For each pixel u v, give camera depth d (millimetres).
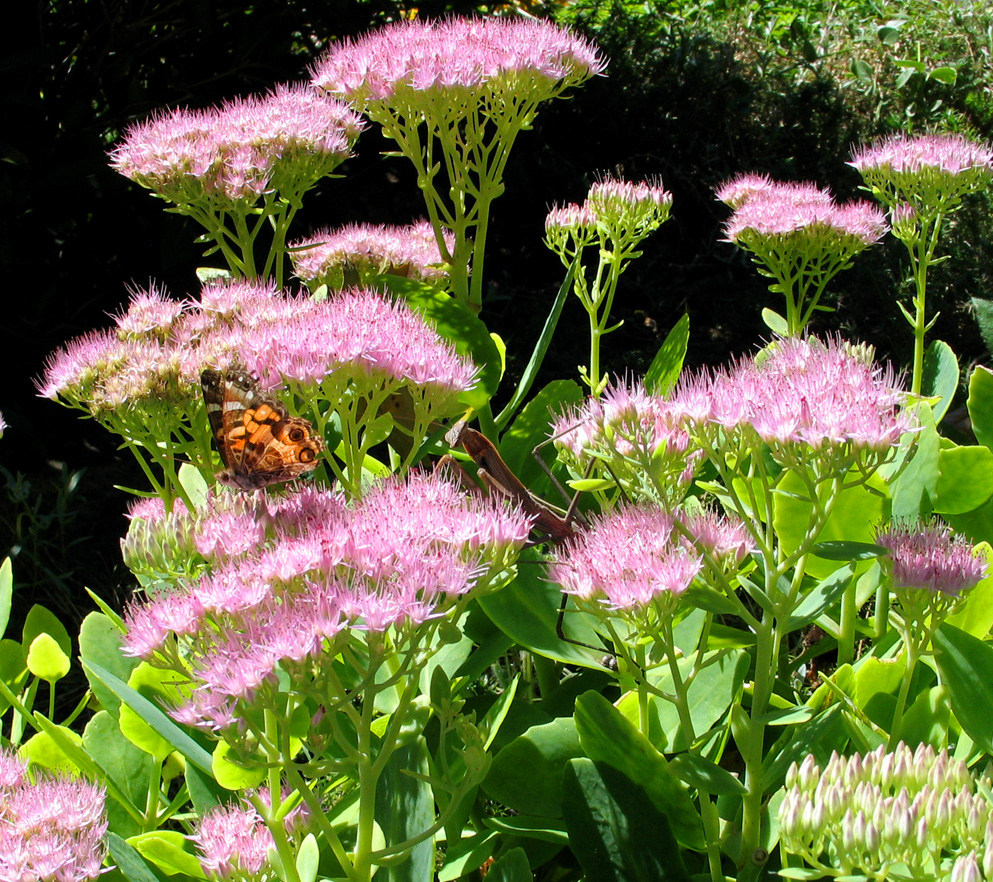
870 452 667
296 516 699
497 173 830
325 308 752
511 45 819
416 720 691
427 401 731
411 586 663
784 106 1638
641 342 1466
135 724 714
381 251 865
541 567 752
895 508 758
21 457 1193
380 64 819
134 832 727
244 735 655
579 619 754
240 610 666
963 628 734
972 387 800
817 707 719
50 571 1006
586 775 690
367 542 672
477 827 743
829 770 651
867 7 1899
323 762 659
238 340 746
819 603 685
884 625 770
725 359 1433
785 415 670
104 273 1311
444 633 673
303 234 1403
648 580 674
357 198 1514
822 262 880
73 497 1049
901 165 867
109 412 761
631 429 689
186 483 799
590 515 755
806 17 1911
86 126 1244
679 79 1646
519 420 820
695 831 688
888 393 683
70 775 714
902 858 639
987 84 1678
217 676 652
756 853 676
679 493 714
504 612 729
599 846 685
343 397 739
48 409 1221
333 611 656
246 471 722
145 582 736
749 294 1492
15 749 758
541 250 1586
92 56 1289
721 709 719
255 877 671
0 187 1148
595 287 892
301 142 827
